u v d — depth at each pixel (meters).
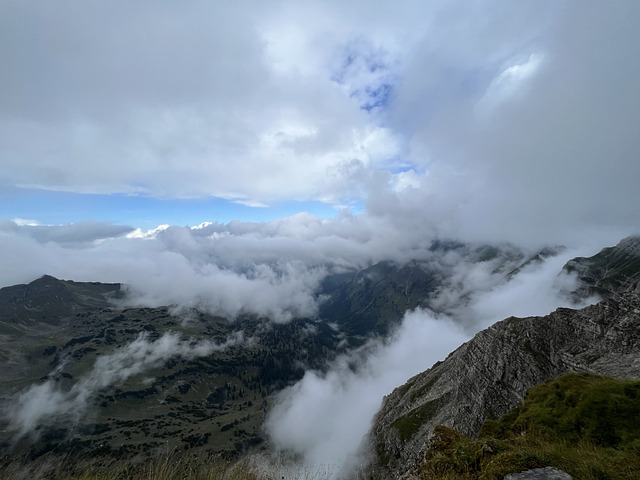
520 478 12.93
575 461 13.74
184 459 18.00
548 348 87.50
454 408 103.44
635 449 15.20
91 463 18.02
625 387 21.09
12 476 17.75
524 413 23.27
